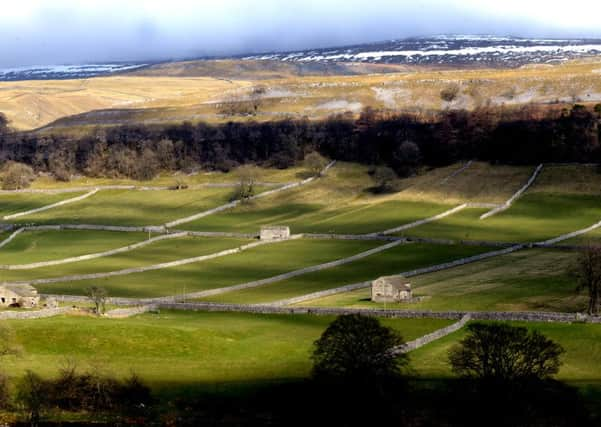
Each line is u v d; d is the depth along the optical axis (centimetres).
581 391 16512
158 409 16062
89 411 16062
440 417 15362
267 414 15788
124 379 17412
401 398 16025
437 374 17650
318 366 16288
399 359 17050
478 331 16475
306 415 15662
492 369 16088
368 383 15988
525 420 15150
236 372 18650
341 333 16175
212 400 16562
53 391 16462
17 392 16538
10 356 19088
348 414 15650
